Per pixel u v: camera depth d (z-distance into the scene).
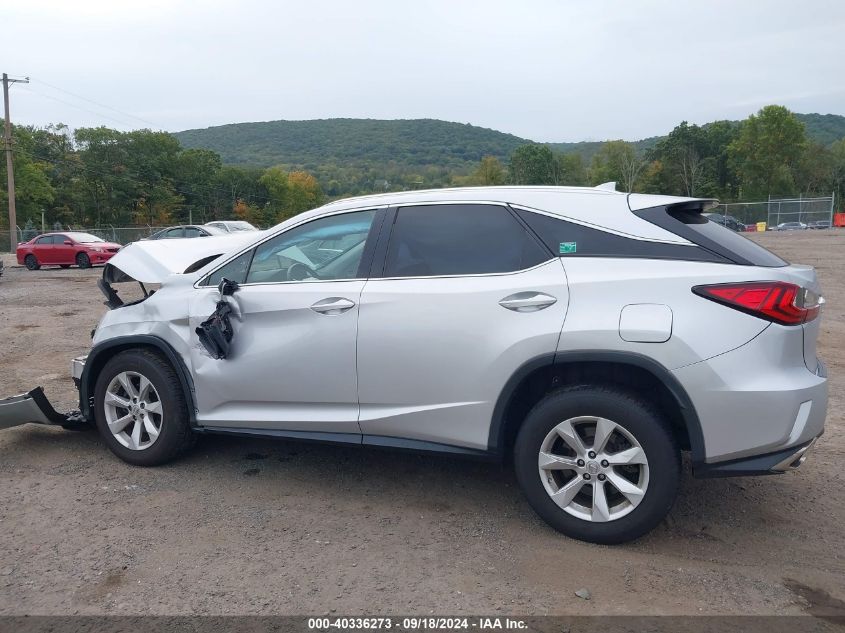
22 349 9.11
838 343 8.77
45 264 25.41
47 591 3.18
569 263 3.57
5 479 4.51
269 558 3.46
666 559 3.43
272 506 4.08
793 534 3.71
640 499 3.39
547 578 3.24
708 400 3.25
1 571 3.36
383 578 3.26
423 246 3.93
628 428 3.37
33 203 64.56
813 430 3.33
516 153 91.31
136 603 3.08
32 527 3.82
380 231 4.06
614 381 3.59
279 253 4.34
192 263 4.87
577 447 3.49
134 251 4.95
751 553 3.50
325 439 4.09
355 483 4.43
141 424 4.69
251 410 4.30
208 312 4.38
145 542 3.64
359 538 3.67
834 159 91.06
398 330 3.79
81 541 3.65
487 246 3.80
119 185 76.62
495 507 4.05
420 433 3.84
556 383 3.72
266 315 4.19
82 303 13.97
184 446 4.65
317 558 3.46
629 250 3.53
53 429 5.55
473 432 3.70
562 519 3.57
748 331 3.25
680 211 3.71
